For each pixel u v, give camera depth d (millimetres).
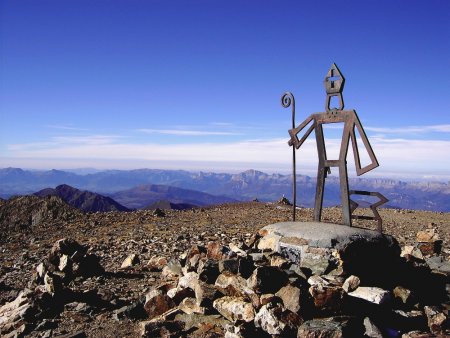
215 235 20000
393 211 31734
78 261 12703
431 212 31734
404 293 8477
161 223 24797
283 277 8219
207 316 8266
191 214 29250
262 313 7281
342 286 8117
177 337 7695
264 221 25297
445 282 9805
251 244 11109
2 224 25984
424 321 7875
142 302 9297
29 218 27203
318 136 10641
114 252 16891
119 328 8539
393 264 9531
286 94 11211
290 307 7457
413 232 21547
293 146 11070
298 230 9719
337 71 10227
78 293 10320
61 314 9367
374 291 7848
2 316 9414
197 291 8641
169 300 9008
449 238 19516
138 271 13578
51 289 10070
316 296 7570
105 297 10430
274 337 7082
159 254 16047
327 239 9031
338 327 6852
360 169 9883
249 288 8039
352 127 10008
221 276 8633
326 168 10680
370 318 7609
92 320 9039
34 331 8570
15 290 11875
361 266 8977
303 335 6785
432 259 11852
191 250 10875
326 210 31438
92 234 21812
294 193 11078
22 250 18391
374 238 9352
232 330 7305
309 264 8984
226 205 35312
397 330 7512
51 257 12859
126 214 28781
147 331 7852
